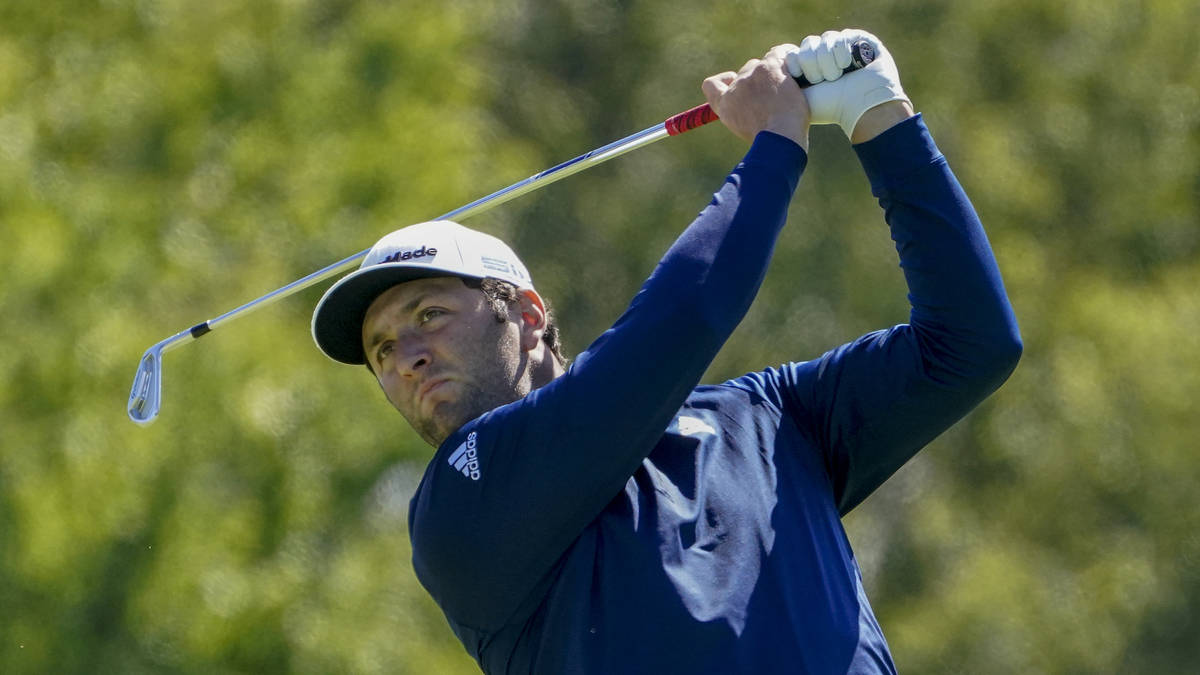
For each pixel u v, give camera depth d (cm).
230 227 3356
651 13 5194
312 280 1441
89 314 3114
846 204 4675
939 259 1280
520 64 5197
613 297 4916
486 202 1393
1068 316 4753
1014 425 4675
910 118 1286
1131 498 4716
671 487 1215
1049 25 4966
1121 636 4538
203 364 3112
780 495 1240
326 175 3441
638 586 1175
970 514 4700
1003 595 4378
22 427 3016
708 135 4947
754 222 1219
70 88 3438
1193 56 5081
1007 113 4934
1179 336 4778
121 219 3288
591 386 1185
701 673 1149
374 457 3209
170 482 3025
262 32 3584
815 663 1171
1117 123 5019
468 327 1299
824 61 1279
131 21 3550
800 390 1347
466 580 1239
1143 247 5078
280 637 3048
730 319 1197
